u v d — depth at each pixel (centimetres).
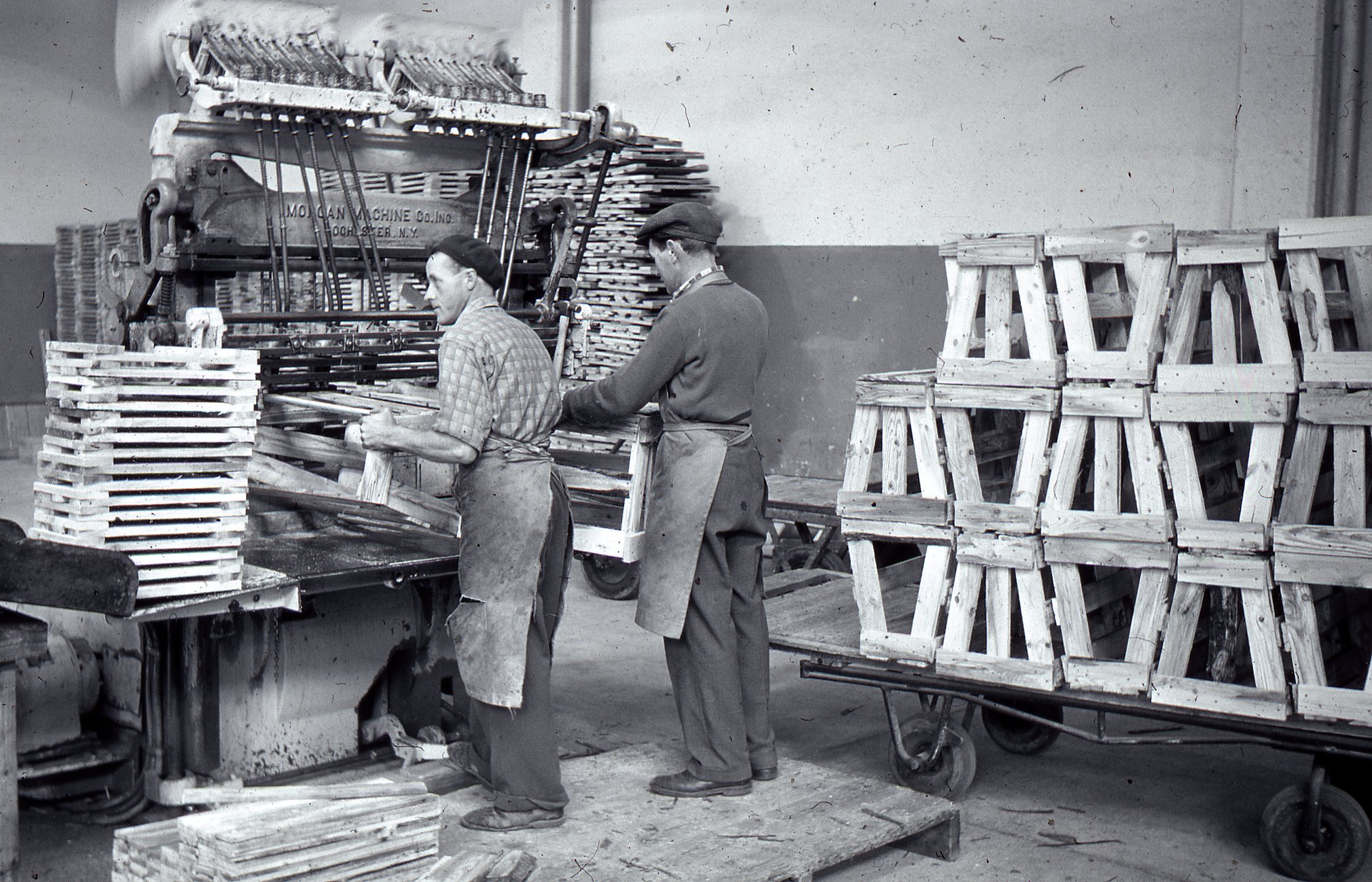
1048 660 389
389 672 450
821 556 687
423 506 393
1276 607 390
